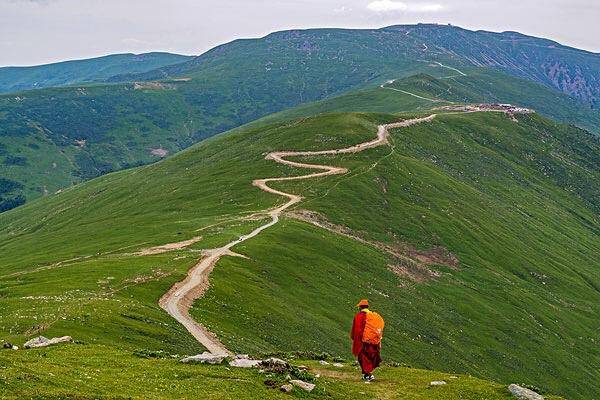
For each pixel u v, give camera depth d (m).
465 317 109.75
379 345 31.19
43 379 24.11
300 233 109.12
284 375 29.59
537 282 140.50
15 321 48.34
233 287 75.25
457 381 31.70
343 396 28.14
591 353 116.62
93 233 131.62
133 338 48.81
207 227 112.75
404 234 134.12
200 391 25.95
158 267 77.81
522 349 105.75
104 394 23.69
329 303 88.38
